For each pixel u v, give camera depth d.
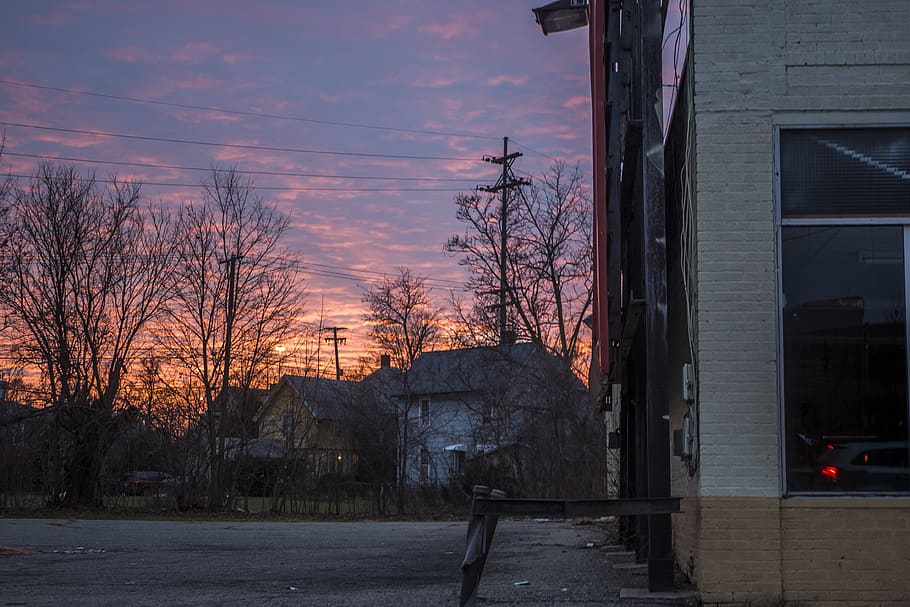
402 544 16.28
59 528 21.34
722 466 7.55
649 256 8.31
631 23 9.63
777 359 7.68
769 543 7.41
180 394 32.12
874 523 7.40
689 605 7.55
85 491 32.00
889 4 7.97
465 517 32.72
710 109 7.95
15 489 32.16
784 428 7.65
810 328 7.79
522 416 39.94
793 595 7.37
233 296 32.69
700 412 7.67
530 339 41.94
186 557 13.48
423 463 39.09
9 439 32.12
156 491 31.88
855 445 7.62
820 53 7.95
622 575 9.75
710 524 7.49
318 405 38.69
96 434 31.91
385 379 46.44
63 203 31.45
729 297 7.75
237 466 32.44
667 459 8.08
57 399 31.45
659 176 8.37
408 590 8.98
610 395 14.15
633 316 8.84
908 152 7.91
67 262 31.47
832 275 7.86
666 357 8.20
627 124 8.84
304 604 8.05
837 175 7.92
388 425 39.69
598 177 10.62
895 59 7.91
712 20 8.03
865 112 7.90
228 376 32.41
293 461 33.59
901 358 7.71
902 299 7.79
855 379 7.70
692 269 8.09
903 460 7.57
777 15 8.00
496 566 11.16
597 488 30.70
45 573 11.09
